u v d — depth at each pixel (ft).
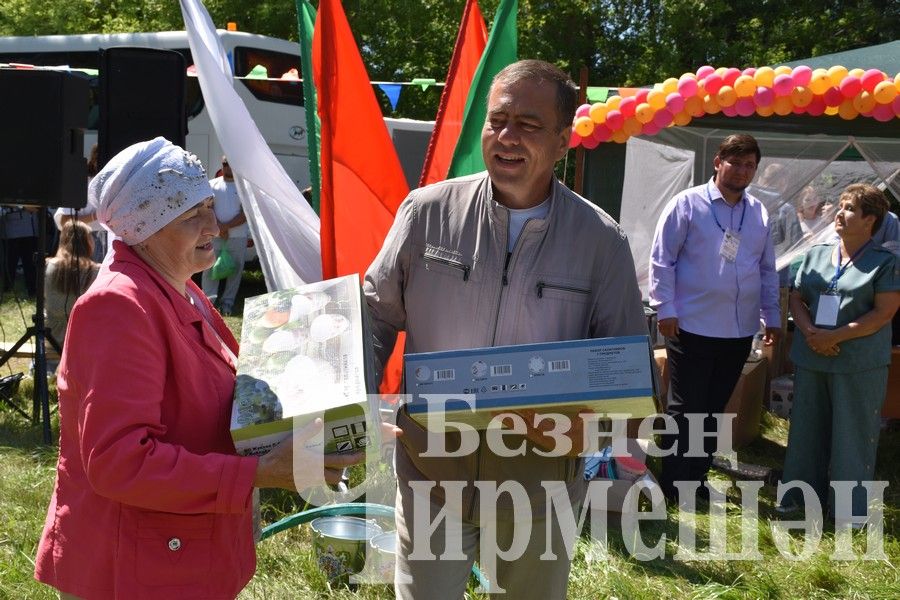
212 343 6.45
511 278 7.41
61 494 6.14
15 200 18.93
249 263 45.27
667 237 15.81
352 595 11.34
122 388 5.63
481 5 55.11
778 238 22.66
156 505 5.68
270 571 11.94
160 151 6.24
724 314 15.64
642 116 18.43
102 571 5.93
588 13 54.29
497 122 7.18
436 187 7.70
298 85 42.04
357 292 6.86
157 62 19.54
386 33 58.18
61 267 21.40
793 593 12.53
